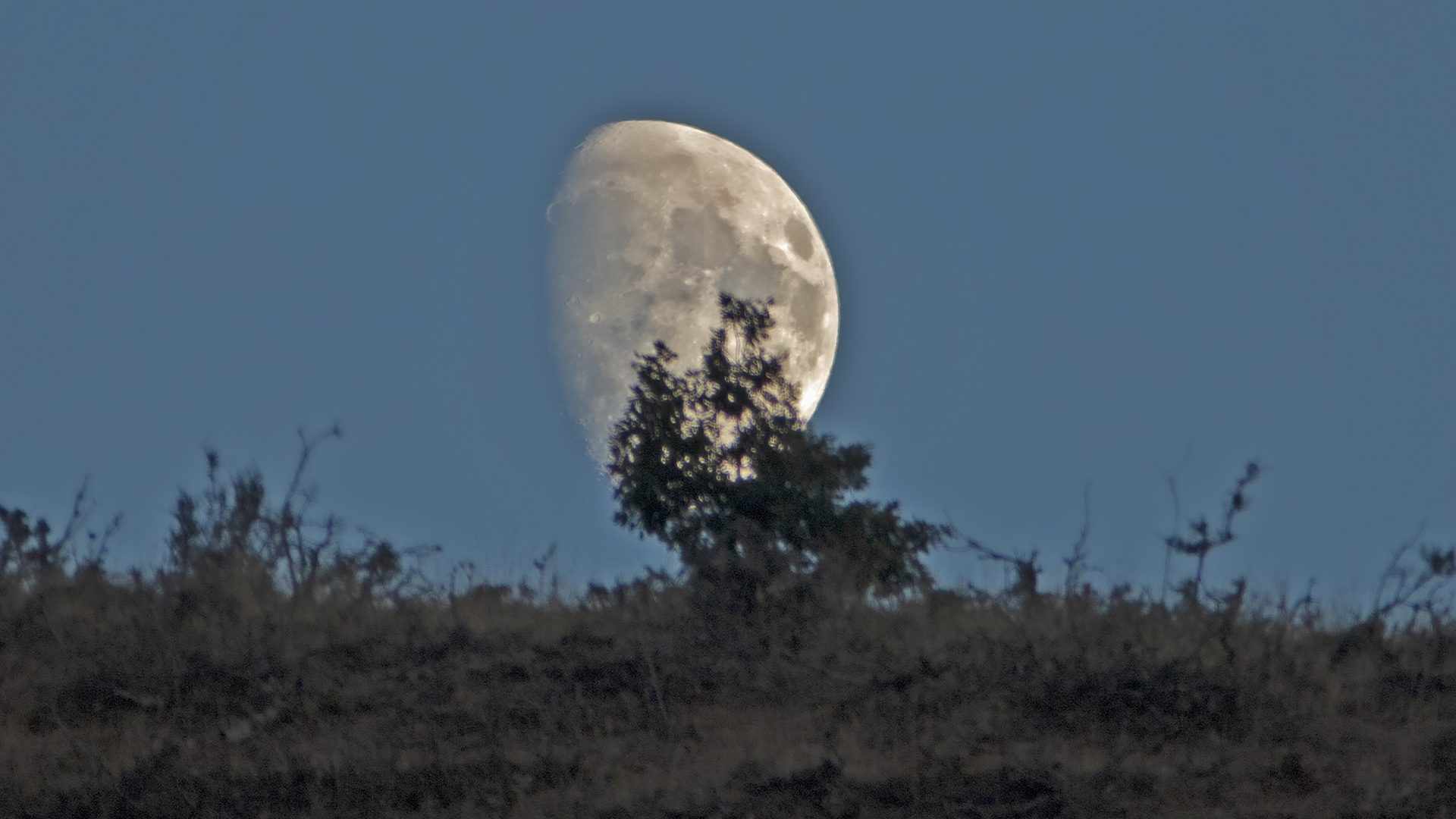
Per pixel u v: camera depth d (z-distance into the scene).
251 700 53.59
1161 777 43.97
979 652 53.84
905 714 50.25
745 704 53.66
